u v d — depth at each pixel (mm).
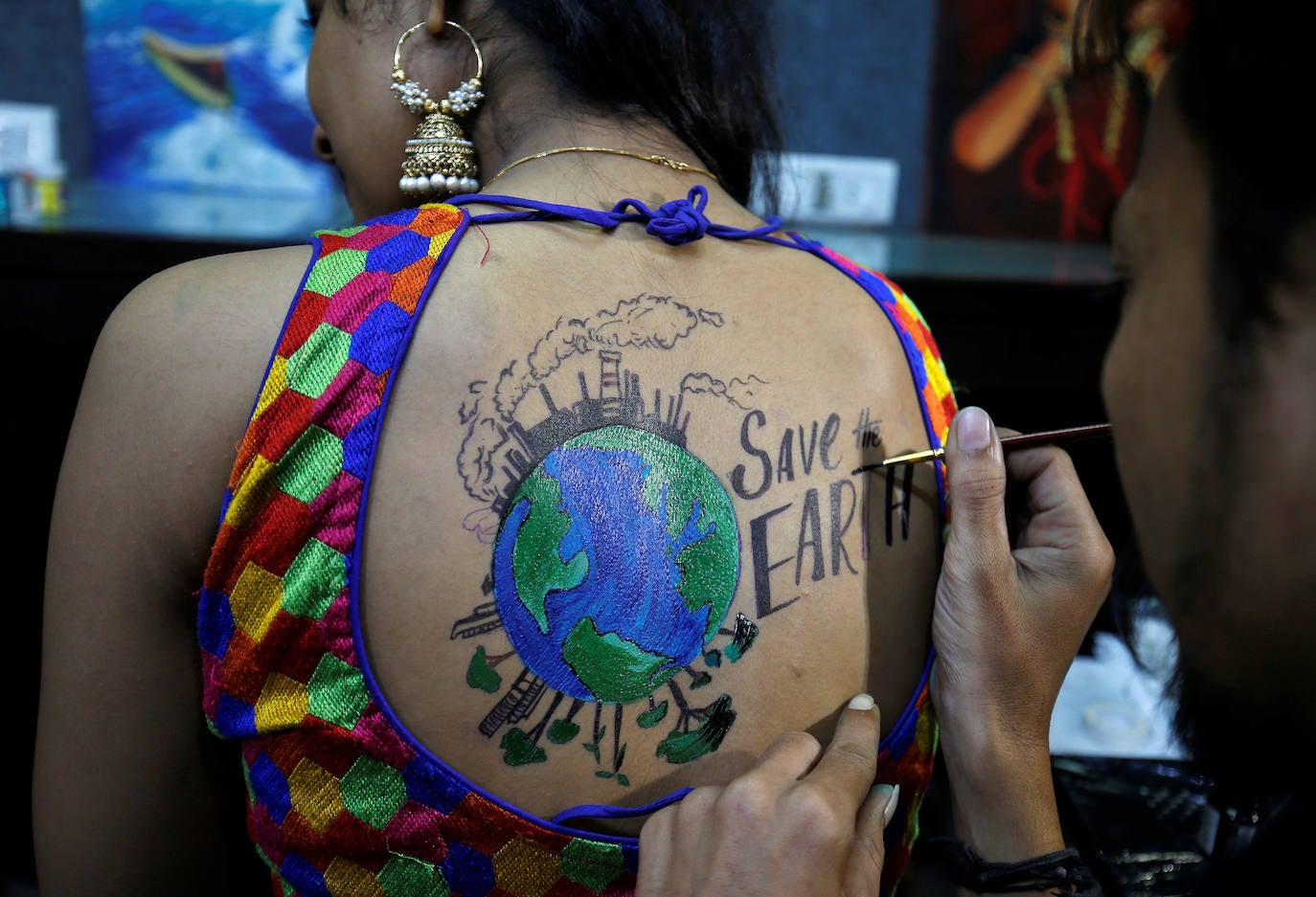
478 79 742
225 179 1946
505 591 586
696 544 622
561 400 606
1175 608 453
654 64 730
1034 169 2133
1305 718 438
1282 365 391
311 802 593
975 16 2049
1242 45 375
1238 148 387
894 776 703
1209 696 460
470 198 661
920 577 713
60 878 657
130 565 603
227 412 581
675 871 562
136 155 1909
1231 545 419
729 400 646
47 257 1320
